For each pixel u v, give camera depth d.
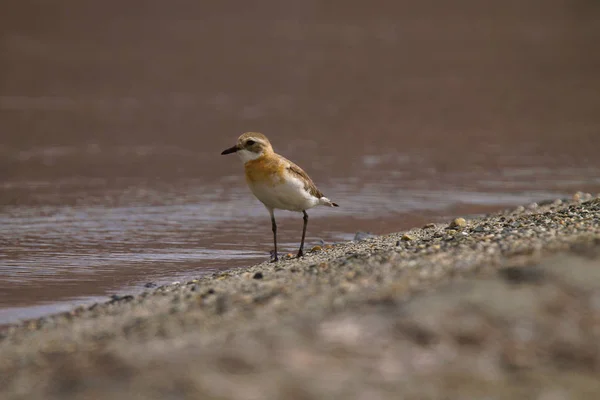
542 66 41.59
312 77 36.91
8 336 8.12
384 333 6.50
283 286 8.41
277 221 15.16
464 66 41.12
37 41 44.97
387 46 46.94
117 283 10.80
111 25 51.69
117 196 17.05
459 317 6.65
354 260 9.24
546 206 14.81
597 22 59.59
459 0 67.12
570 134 25.88
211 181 18.81
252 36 49.25
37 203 16.25
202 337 6.84
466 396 5.74
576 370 6.05
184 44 45.88
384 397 5.70
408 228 14.55
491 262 8.26
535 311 6.71
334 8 61.41
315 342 6.41
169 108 29.44
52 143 23.03
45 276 11.17
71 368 6.53
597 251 7.88
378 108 30.23
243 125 26.56
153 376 6.04
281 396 5.70
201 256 12.52
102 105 29.59
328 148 23.16
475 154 22.58
